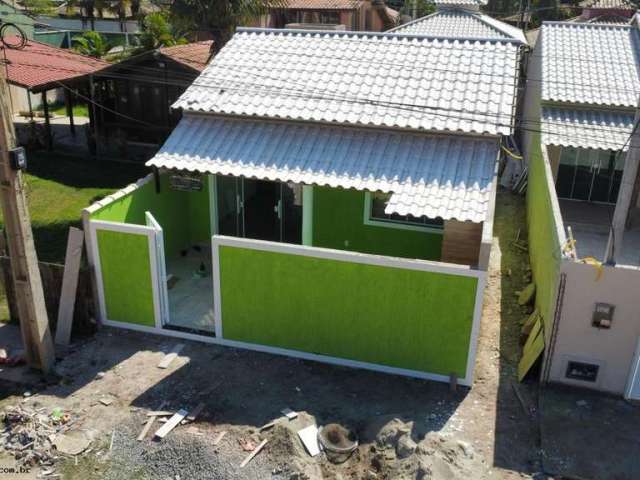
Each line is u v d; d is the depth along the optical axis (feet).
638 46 65.98
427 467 27.63
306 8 132.87
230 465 29.53
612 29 69.10
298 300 37.11
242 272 37.42
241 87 46.01
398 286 34.96
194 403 34.09
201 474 29.30
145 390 35.24
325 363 38.04
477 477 28.50
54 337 39.96
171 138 43.78
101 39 133.08
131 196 43.57
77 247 39.09
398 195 37.58
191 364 37.65
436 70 45.75
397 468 28.68
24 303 35.63
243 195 47.85
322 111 43.16
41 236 56.08
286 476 28.76
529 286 46.29
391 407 33.99
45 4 137.28
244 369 37.27
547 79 61.67
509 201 68.39
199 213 51.16
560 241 35.35
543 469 29.50
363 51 48.85
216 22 78.79
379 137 42.29
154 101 81.56
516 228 60.59
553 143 55.88
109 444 31.27
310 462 29.55
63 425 32.45
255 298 37.86
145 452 30.66
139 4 165.07
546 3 158.40
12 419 32.55
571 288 33.50
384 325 36.11
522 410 33.91
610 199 64.64
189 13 78.54
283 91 45.19
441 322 34.99
